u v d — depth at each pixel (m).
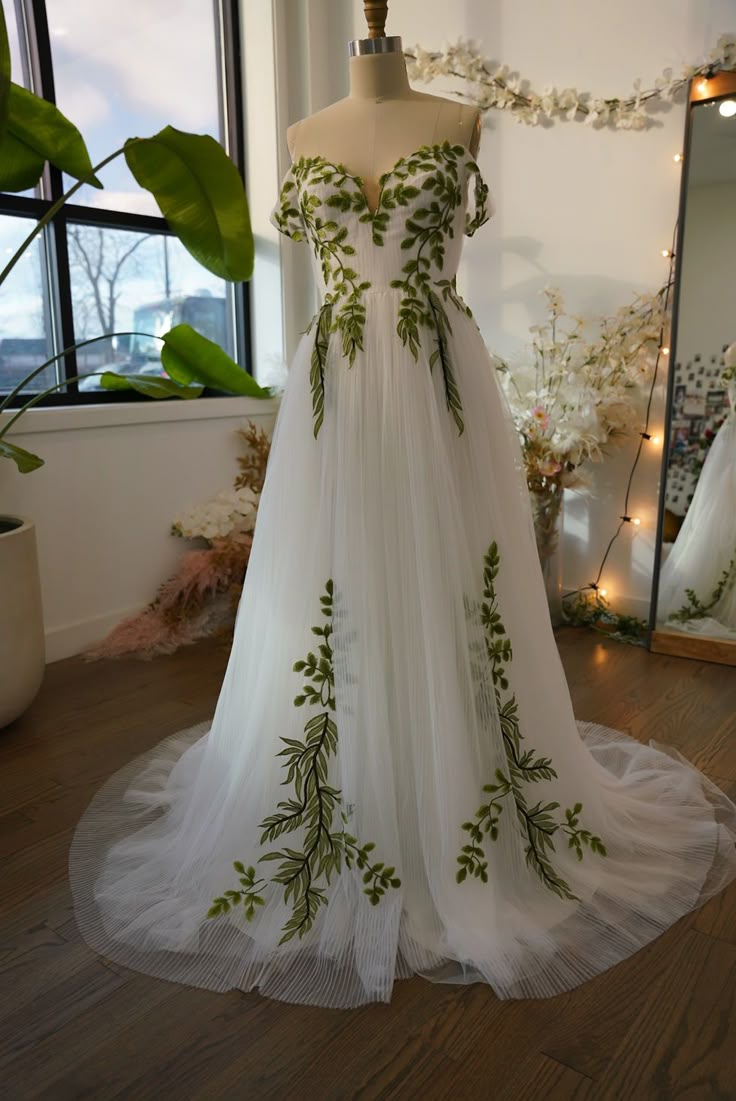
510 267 3.16
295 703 1.53
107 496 2.95
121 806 1.92
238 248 2.53
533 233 3.09
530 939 1.44
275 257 3.50
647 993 1.36
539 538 3.05
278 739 1.55
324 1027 1.30
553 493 3.00
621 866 1.64
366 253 1.54
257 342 3.66
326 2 3.39
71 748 2.23
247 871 1.52
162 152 2.28
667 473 2.87
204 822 1.62
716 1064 1.22
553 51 2.91
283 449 1.61
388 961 1.39
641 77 2.76
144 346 3.26
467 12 3.05
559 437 2.92
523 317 3.17
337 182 1.52
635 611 3.12
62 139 2.21
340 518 1.50
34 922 1.55
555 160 2.99
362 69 1.57
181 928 1.48
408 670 1.48
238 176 2.39
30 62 2.78
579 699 2.53
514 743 1.56
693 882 1.62
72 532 2.86
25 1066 1.23
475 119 1.58
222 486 3.39
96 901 1.59
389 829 1.47
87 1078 1.21
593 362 2.94
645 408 2.97
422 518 1.47
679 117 2.72
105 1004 1.35
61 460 2.79
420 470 1.48
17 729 2.34
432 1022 1.31
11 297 2.79
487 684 1.53
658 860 1.69
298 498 1.57
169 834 1.75
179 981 1.39
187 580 3.07
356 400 1.51
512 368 3.08
